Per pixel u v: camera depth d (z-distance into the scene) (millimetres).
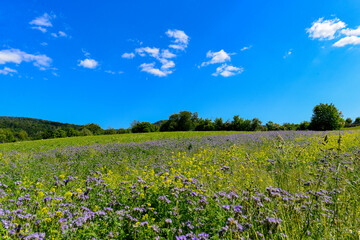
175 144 16531
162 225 3514
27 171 9086
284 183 4355
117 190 5285
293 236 2744
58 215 3420
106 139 29906
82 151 14945
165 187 4922
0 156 13438
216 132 43406
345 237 2816
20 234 2828
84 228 3211
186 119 90875
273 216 3174
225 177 6348
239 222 3215
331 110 47406
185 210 3848
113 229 3418
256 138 18047
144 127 83062
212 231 3207
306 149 10195
